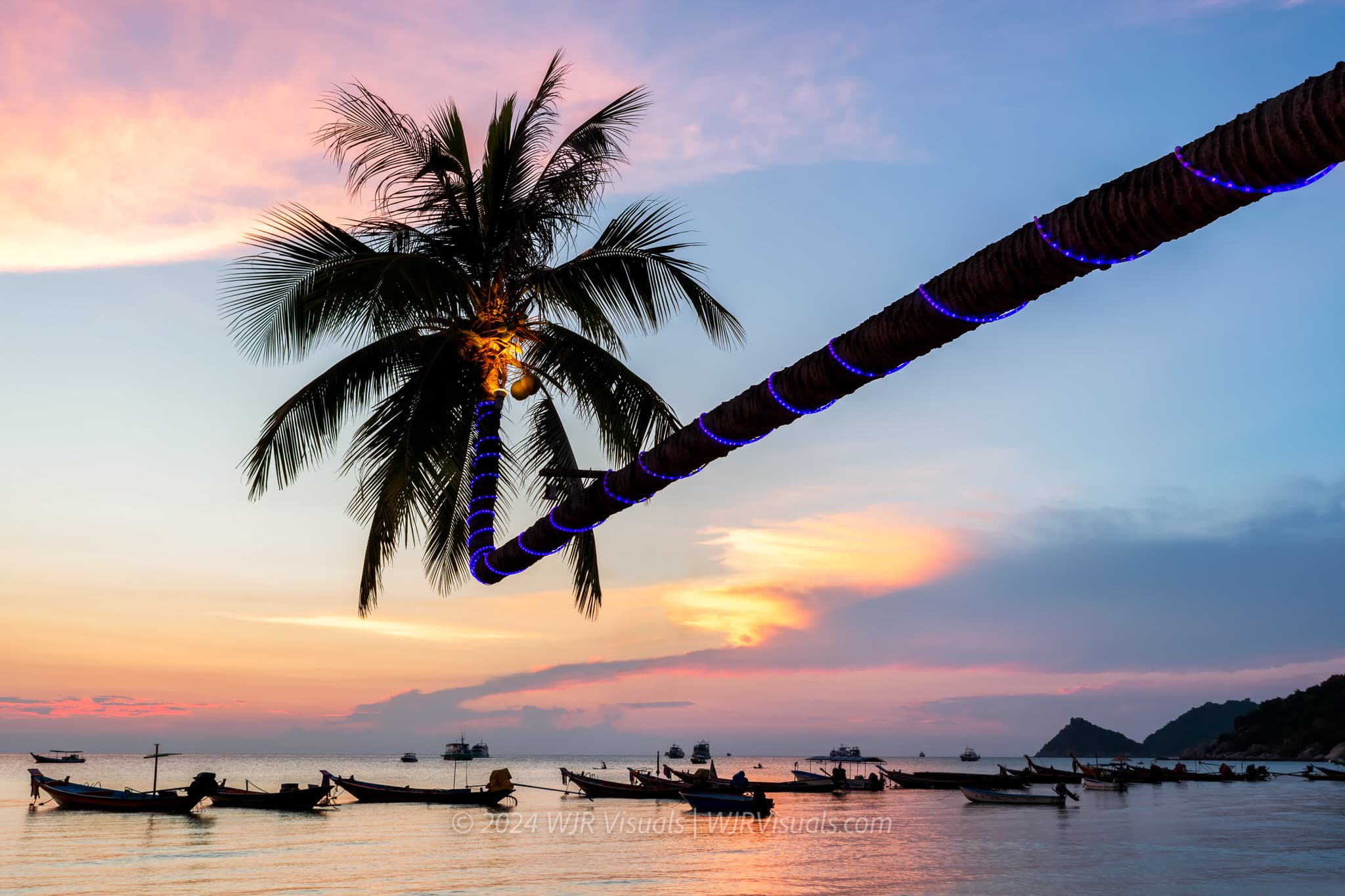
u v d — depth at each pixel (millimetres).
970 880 30469
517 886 29391
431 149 12828
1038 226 3135
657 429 13156
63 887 29406
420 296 11594
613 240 13148
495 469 9570
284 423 12281
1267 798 77500
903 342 3729
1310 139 2393
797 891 28453
